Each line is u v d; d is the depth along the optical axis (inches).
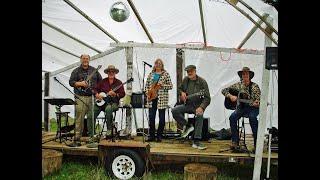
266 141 233.9
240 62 386.0
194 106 242.5
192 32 303.4
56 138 263.1
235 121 224.1
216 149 231.6
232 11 247.8
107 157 217.0
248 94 225.5
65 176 219.6
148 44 319.6
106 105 254.8
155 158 223.3
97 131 319.6
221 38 314.5
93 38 321.7
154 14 265.0
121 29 295.0
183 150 227.5
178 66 325.1
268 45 193.8
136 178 209.3
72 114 446.6
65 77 403.9
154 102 260.8
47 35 313.3
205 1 235.3
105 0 242.1
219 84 392.2
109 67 259.1
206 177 192.2
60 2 250.8
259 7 181.9
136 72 392.2
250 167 257.3
